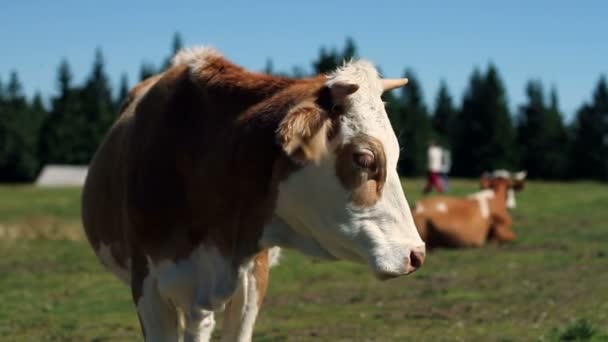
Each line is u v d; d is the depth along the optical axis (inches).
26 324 444.8
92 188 299.7
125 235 262.1
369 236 210.7
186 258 243.0
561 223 936.9
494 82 2925.7
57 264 690.2
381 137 211.9
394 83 231.0
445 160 1293.1
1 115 3388.3
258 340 386.6
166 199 245.3
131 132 265.4
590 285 516.7
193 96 248.5
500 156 2913.4
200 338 244.7
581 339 354.9
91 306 499.2
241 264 235.3
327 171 213.0
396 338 380.8
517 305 458.0
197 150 241.1
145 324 252.8
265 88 234.2
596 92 2871.6
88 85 3622.0
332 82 211.0
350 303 485.7
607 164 2834.6
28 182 3390.7
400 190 213.3
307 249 228.2
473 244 732.0
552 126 2891.2
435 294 505.4
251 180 228.4
